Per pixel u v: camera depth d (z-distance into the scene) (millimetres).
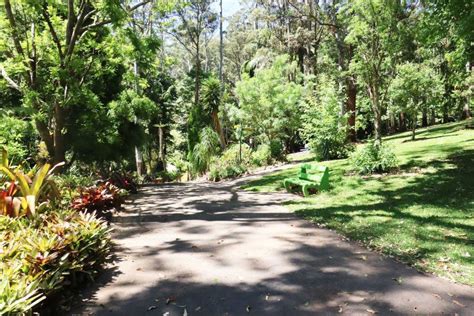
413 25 10781
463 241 5102
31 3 10352
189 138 24578
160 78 37156
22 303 2887
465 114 25719
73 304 3764
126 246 5707
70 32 11797
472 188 7871
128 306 3707
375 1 10602
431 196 7742
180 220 7434
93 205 7742
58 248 3924
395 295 3746
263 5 31453
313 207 7902
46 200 6293
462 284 3951
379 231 5750
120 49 12477
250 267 4645
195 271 4574
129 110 16203
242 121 23016
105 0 10148
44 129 12266
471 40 8562
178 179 27078
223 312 3531
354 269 4445
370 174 10875
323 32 26828
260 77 22766
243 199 9828
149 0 12820
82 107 14914
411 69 15883
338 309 3508
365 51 11555
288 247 5355
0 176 6293
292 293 3871
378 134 11562
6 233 4387
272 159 21188
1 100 14508
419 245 5055
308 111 17609
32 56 12062
